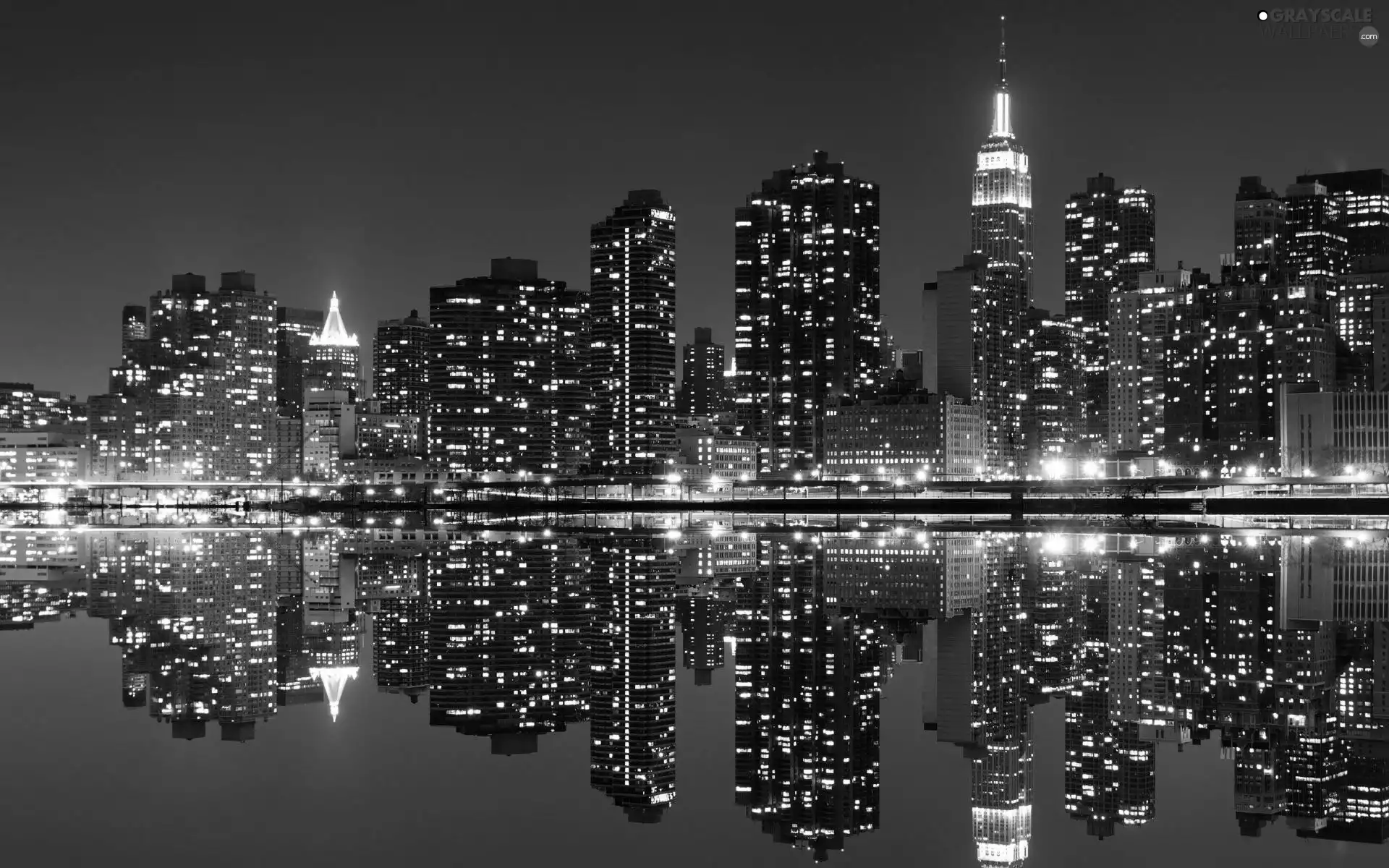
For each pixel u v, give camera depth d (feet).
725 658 400.47
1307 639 417.08
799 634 455.22
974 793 237.45
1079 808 224.94
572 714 308.40
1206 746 272.72
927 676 371.56
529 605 538.06
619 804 219.82
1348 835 205.57
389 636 438.81
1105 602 533.55
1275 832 207.31
